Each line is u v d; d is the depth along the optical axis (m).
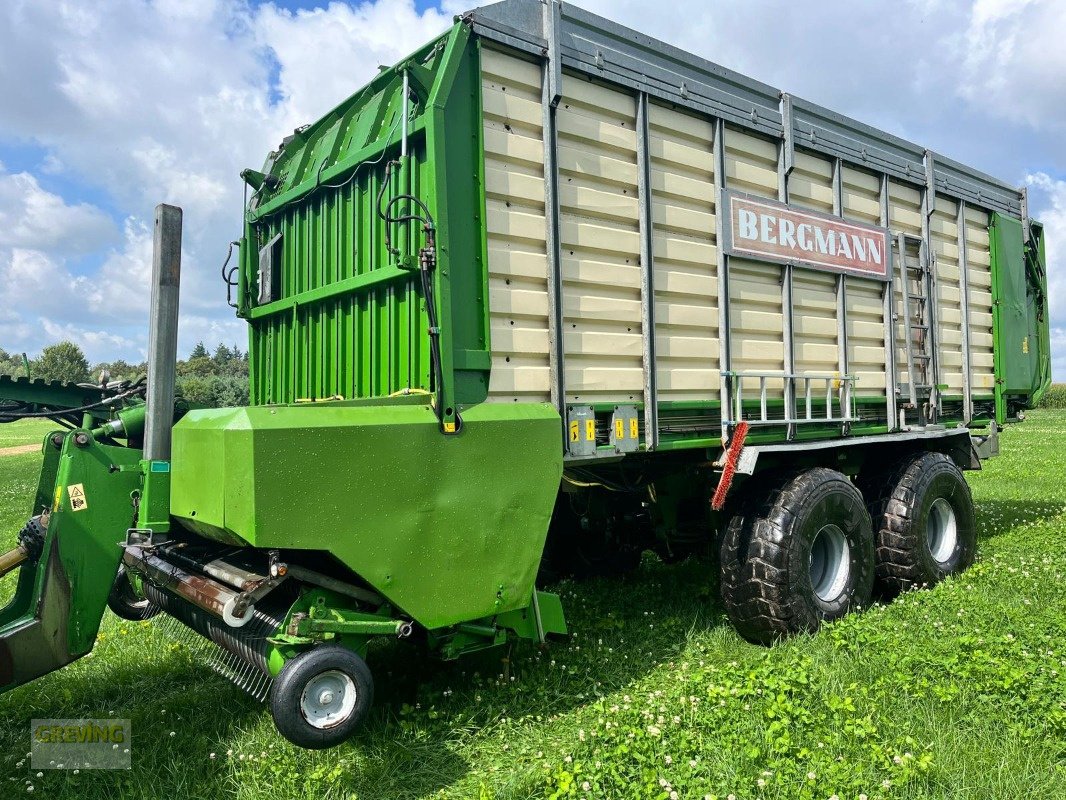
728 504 5.13
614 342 4.28
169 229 3.68
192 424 3.35
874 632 4.41
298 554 3.32
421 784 3.17
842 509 4.97
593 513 5.70
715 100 4.83
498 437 3.57
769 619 4.57
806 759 3.09
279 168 5.21
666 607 5.42
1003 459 15.55
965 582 5.68
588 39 4.18
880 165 6.14
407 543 3.26
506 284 3.83
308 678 2.91
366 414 3.19
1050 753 3.16
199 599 3.12
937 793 2.90
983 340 7.51
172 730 3.65
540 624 3.88
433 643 3.52
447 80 3.54
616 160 4.34
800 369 5.41
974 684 3.66
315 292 4.44
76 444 3.45
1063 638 4.19
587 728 3.53
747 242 4.95
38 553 3.60
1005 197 7.93
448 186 3.54
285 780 3.11
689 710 3.53
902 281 6.26
